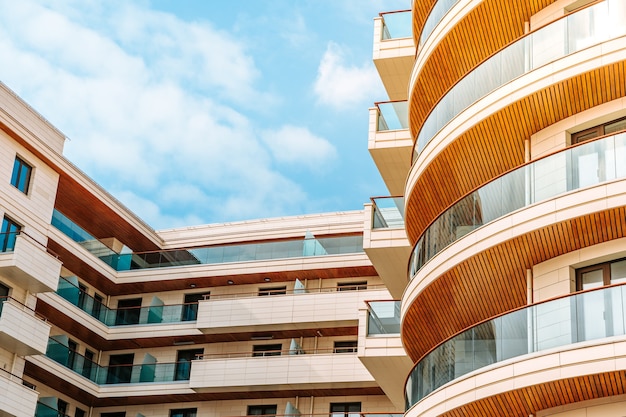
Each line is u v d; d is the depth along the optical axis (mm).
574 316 15367
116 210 37375
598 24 18000
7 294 31188
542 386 15586
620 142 16469
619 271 16812
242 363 34156
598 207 16250
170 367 35500
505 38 21828
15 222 32062
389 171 26547
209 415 35125
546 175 17453
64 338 35031
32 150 32906
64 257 35438
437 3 23141
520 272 18500
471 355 17219
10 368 30719
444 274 19203
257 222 40156
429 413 17969
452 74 23297
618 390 15266
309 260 35969
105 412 36188
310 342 35000
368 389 32906
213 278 37219
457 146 20484
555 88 18188
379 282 35438
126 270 38188
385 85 27688
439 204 22719
